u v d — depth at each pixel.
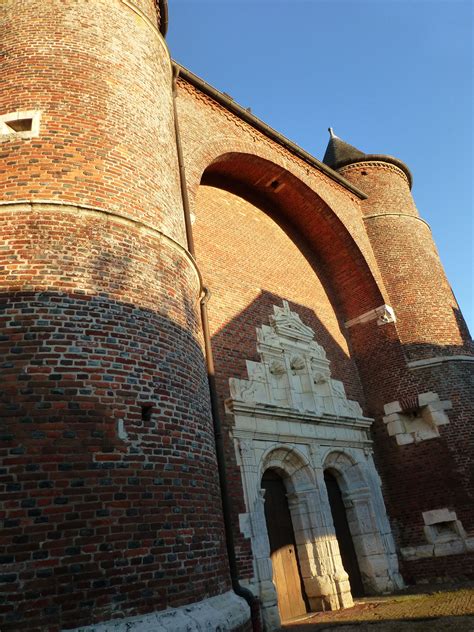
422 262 17.97
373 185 19.39
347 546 13.56
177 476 6.46
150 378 6.73
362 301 17.38
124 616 5.23
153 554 5.76
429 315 16.83
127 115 8.60
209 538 6.65
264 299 14.10
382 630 8.45
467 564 13.34
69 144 7.62
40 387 5.88
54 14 8.94
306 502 12.05
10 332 6.07
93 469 5.73
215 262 13.17
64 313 6.37
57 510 5.35
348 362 16.62
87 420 5.95
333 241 17.48
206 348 10.27
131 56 9.47
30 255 6.56
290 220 17.33
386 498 15.04
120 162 7.98
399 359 16.16
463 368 15.98
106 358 6.41
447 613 9.16
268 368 12.73
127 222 7.50
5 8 9.05
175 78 12.20
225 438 10.55
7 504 5.21
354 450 14.57
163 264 7.79
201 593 6.12
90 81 8.41
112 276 6.96
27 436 5.59
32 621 4.80
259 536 10.01
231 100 13.72
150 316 7.14
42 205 6.94
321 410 13.82
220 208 14.45
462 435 14.73
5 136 7.54
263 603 9.33
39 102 7.89
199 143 12.39
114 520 5.61
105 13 9.48
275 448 11.63
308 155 16.20
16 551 5.03
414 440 15.20
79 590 5.10
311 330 15.31
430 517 14.28
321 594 11.26
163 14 12.44
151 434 6.41
